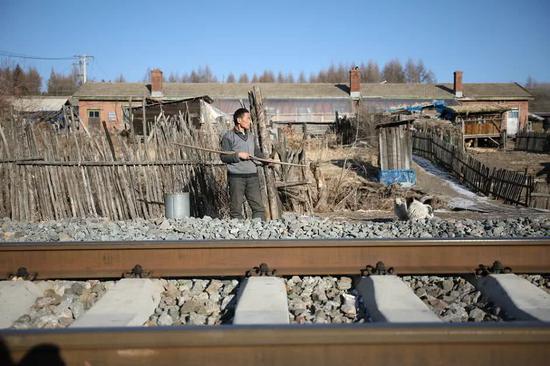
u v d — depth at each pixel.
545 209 12.43
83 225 7.28
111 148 9.09
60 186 9.05
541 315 3.81
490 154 28.12
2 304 4.12
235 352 2.88
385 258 4.86
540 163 23.91
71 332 2.86
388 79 121.31
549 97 85.06
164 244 4.84
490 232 6.61
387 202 12.40
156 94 52.91
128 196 9.01
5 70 25.81
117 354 2.84
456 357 2.90
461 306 4.29
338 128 30.94
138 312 3.97
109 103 52.22
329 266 4.80
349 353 2.89
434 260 4.88
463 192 16.88
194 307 4.25
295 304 4.29
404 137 18.00
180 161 9.12
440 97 57.06
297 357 2.89
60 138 9.12
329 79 121.50
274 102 54.66
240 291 4.36
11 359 2.78
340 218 9.57
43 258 4.83
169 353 2.86
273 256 4.86
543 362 2.90
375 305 4.03
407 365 2.89
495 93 58.22
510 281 4.41
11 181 8.93
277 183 10.05
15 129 9.09
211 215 9.24
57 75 85.31
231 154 7.38
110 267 4.82
